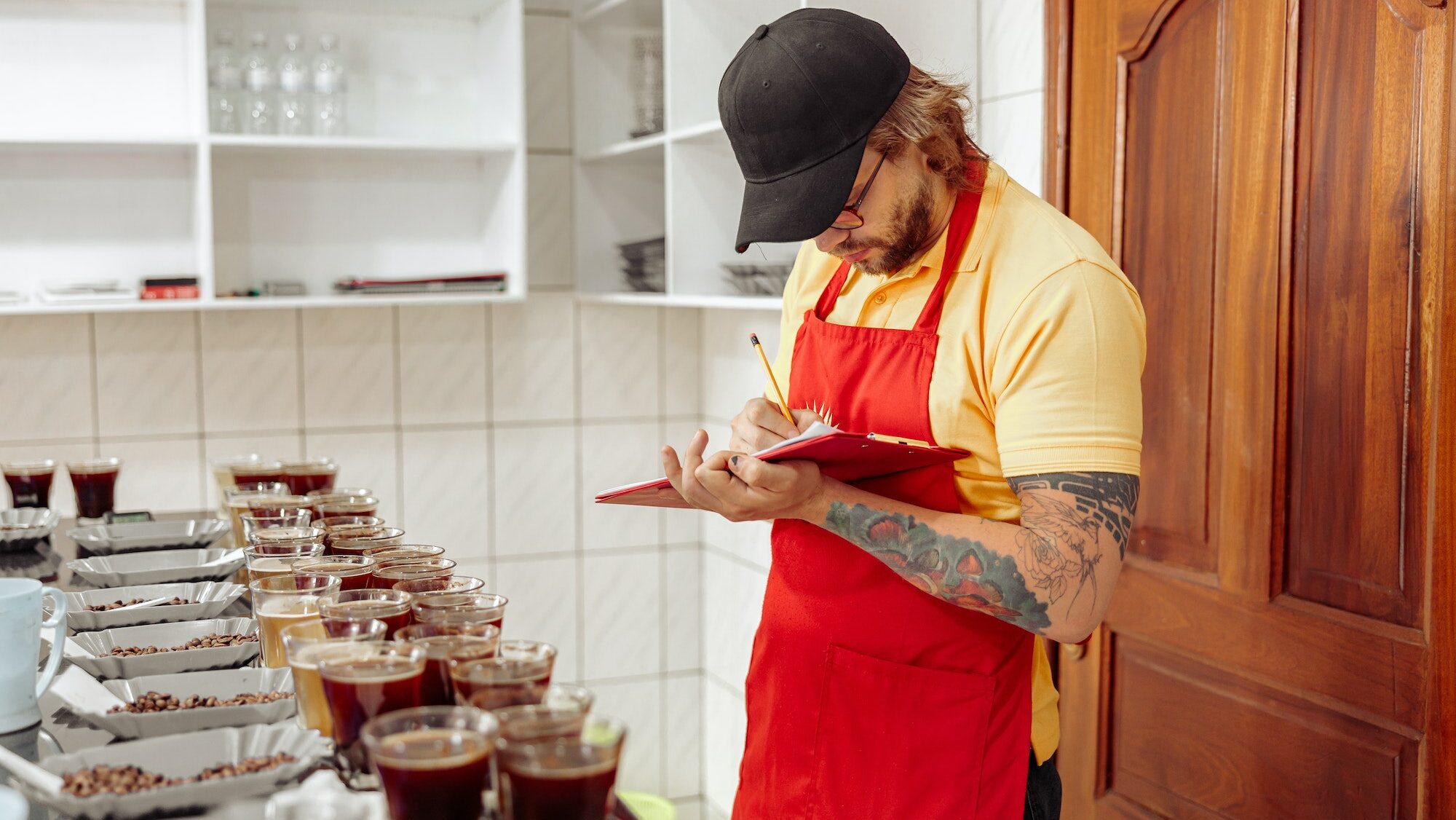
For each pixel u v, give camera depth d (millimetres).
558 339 3373
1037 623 1255
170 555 1768
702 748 3672
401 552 1407
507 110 3014
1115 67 2086
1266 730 1846
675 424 3531
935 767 1392
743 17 2789
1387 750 1647
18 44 2768
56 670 1220
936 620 1386
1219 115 1886
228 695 1190
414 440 3258
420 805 837
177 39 2879
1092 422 1247
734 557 3406
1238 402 1872
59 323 2902
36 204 2814
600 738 842
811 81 1283
